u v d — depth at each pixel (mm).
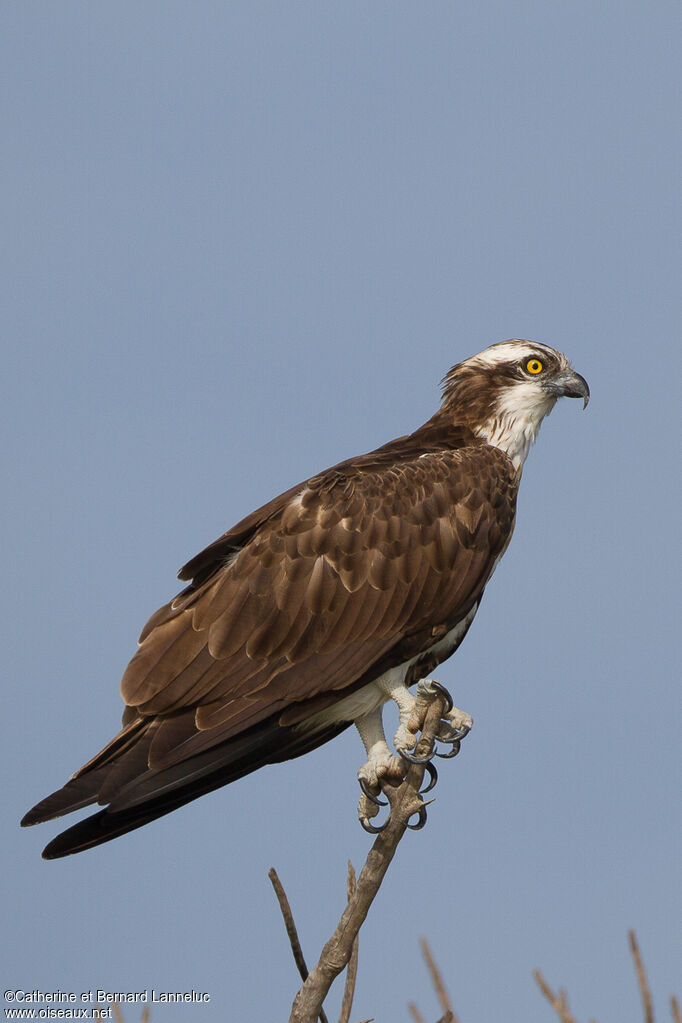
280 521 12945
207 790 12492
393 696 13070
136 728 12078
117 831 11594
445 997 6070
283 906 9961
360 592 12797
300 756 13398
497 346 15156
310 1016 10062
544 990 5953
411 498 13211
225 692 12273
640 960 5680
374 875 9945
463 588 13273
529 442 14961
